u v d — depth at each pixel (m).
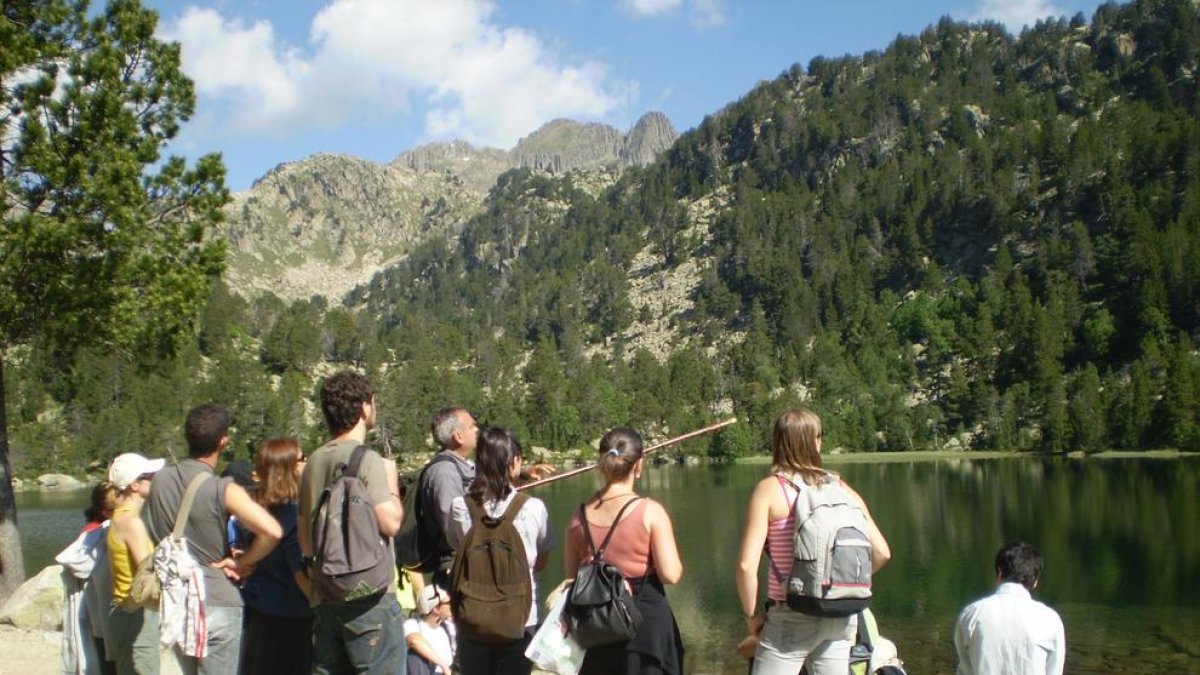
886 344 192.38
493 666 6.14
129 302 17.67
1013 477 91.88
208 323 175.75
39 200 17.52
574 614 5.85
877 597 33.19
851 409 155.75
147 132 19.02
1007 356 171.88
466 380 179.12
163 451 119.38
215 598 6.16
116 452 119.62
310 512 5.83
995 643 6.24
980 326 174.38
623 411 162.75
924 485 86.12
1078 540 46.25
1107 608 29.81
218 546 6.19
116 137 17.94
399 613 5.99
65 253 17.06
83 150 17.58
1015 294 182.75
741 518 61.91
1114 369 155.38
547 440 154.38
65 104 17.41
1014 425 142.75
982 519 57.25
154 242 18.28
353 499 5.71
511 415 152.38
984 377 164.25
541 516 6.42
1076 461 112.19
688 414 157.88
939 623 28.27
